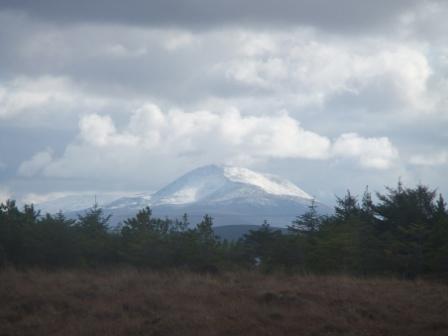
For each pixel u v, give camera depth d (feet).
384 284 155.12
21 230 198.70
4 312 109.70
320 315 112.88
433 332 106.63
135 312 111.65
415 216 234.58
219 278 157.28
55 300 118.01
